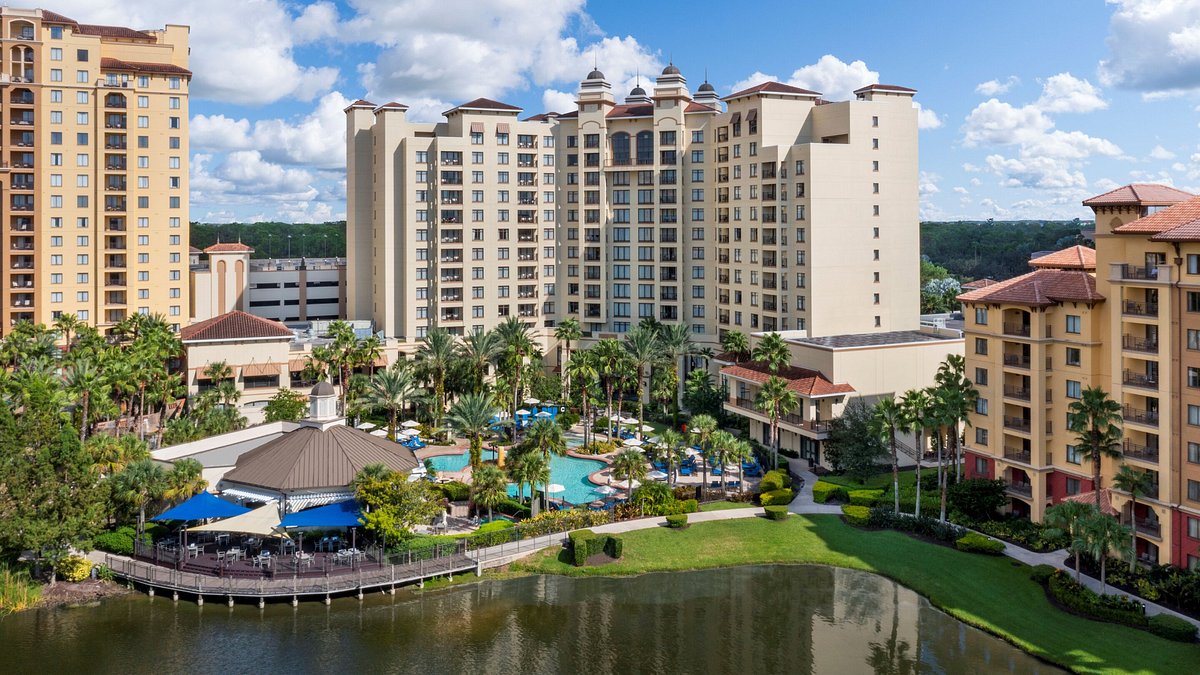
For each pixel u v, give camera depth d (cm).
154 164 14125
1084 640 6209
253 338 12669
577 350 13688
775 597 7281
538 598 7244
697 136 14475
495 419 10012
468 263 14725
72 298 13775
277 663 6119
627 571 7706
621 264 15000
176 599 7056
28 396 8875
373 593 7256
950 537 8069
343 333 12544
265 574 7206
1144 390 7306
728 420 12538
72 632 6525
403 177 14650
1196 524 6906
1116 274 7538
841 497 9394
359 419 12081
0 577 7044
